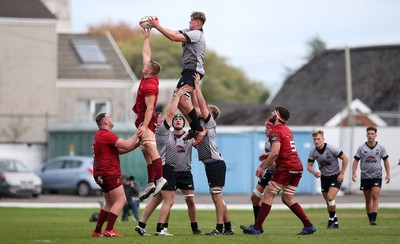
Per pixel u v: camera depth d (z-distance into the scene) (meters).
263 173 54.44
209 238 51.72
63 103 186.25
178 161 55.91
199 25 50.81
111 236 53.44
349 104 150.62
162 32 50.12
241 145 149.38
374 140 72.69
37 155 168.25
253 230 55.62
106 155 52.56
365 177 72.94
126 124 152.62
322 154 66.69
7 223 80.94
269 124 60.34
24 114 183.50
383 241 50.53
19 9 184.25
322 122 185.62
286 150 54.06
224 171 55.97
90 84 187.75
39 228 69.50
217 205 55.84
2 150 166.38
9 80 183.00
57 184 147.38
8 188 137.75
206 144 55.31
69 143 161.00
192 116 52.41
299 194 146.88
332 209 66.69
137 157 151.12
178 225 73.75
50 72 185.00
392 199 131.88
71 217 98.44
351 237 53.12
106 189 53.22
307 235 54.81
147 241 49.78
